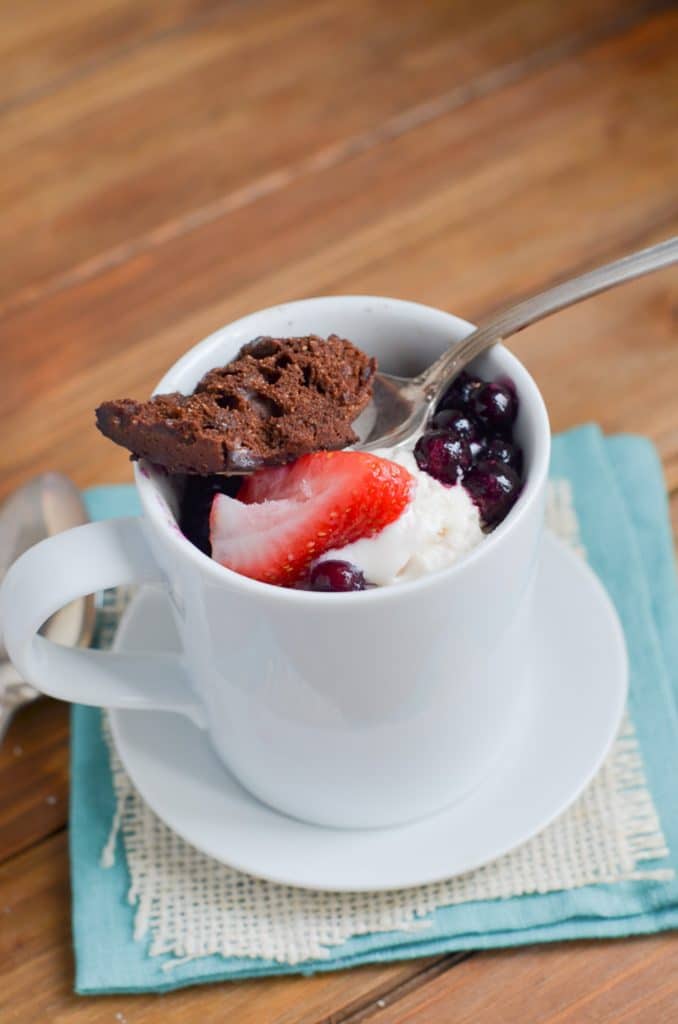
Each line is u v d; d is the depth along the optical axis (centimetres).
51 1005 55
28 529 62
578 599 59
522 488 53
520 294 71
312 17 86
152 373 70
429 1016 54
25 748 60
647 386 68
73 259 74
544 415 53
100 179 77
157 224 75
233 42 85
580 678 57
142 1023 54
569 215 74
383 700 52
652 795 57
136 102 81
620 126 77
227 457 52
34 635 53
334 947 55
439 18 85
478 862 54
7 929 56
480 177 76
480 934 55
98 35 86
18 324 72
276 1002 54
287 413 53
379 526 51
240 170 77
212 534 52
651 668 59
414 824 55
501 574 51
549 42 82
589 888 55
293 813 56
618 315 70
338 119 79
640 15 83
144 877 56
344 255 73
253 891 56
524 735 57
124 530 53
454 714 53
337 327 55
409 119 79
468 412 54
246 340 55
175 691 55
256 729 54
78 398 69
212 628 52
